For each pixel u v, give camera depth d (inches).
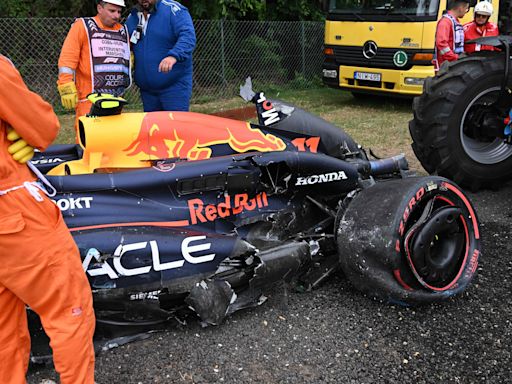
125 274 109.7
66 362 86.7
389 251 119.9
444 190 130.2
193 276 115.6
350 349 115.3
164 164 121.9
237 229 130.5
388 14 358.6
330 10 394.9
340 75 395.9
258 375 107.4
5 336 88.1
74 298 86.7
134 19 192.1
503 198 203.5
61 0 411.8
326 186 140.9
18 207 80.8
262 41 474.6
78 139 139.2
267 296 133.5
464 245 134.7
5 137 81.4
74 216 110.2
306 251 128.9
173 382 105.4
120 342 115.4
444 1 339.0
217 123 134.1
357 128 314.7
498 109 195.5
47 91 389.1
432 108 196.5
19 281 82.8
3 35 387.2
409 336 119.4
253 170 128.7
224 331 121.0
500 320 125.0
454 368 109.2
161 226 117.8
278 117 146.5
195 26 434.0
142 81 195.3
